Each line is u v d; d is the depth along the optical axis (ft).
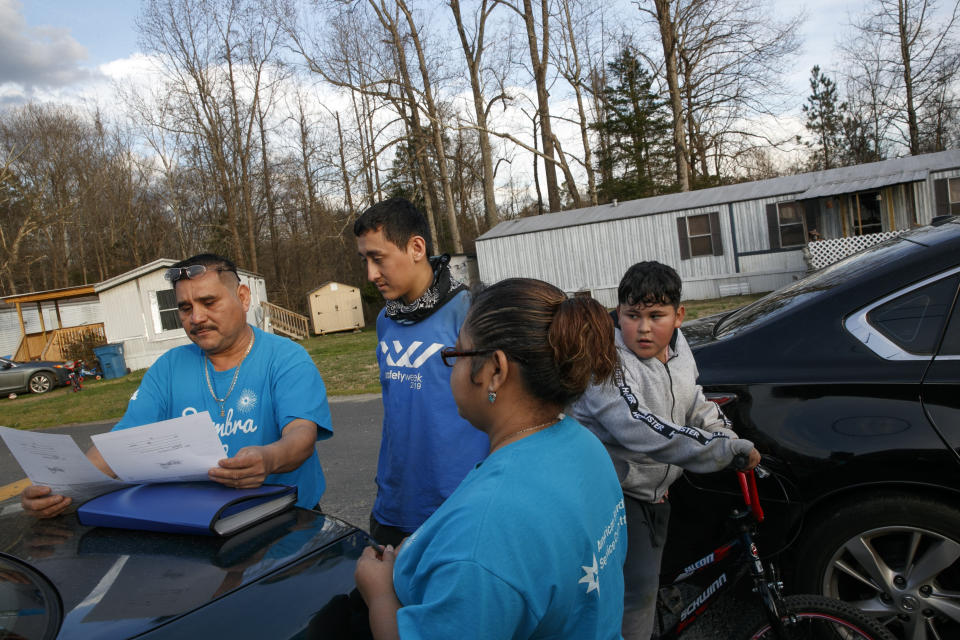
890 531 7.13
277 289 113.70
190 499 5.28
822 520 7.50
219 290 6.66
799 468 7.46
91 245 142.41
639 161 104.78
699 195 64.54
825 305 8.13
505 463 3.28
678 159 77.66
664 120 106.52
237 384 6.93
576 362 3.40
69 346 63.52
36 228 124.57
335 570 4.79
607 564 3.52
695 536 8.17
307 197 111.45
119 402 37.88
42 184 126.82
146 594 4.22
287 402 6.66
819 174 60.85
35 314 82.38
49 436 5.37
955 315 7.35
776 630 6.34
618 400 5.95
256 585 4.37
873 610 7.37
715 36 76.38
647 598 6.41
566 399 3.56
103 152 137.49
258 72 103.86
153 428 5.25
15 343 82.43
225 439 6.92
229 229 107.14
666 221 63.05
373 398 28.50
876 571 7.24
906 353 7.43
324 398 6.95
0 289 129.90
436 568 3.05
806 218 58.13
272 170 112.37
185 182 122.52
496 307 3.51
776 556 8.43
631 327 6.40
